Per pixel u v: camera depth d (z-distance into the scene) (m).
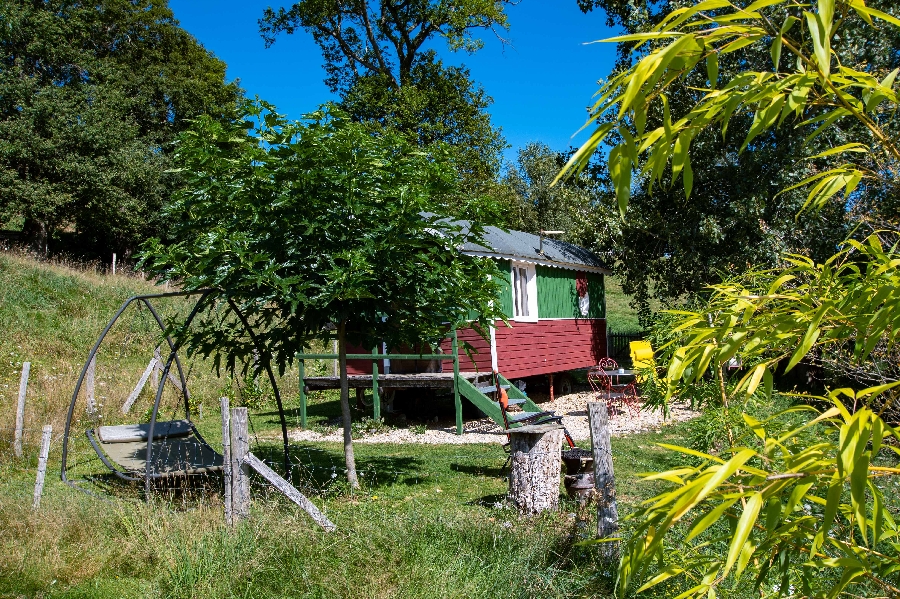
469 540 5.20
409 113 29.55
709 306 2.45
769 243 14.70
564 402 17.14
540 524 5.53
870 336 1.71
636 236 18.92
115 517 6.25
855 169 2.09
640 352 14.59
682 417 13.62
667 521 1.42
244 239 7.03
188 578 4.84
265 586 4.73
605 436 4.89
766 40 13.54
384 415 15.19
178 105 39.28
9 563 5.33
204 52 43.94
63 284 20.80
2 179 27.56
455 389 12.79
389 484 8.64
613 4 19.14
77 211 30.16
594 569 4.60
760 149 15.76
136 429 9.09
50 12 33.41
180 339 7.82
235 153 7.46
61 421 12.23
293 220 7.12
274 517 5.63
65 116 29.58
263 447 11.50
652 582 1.92
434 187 7.82
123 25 40.00
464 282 7.73
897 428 1.51
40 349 16.36
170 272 7.36
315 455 10.77
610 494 4.84
